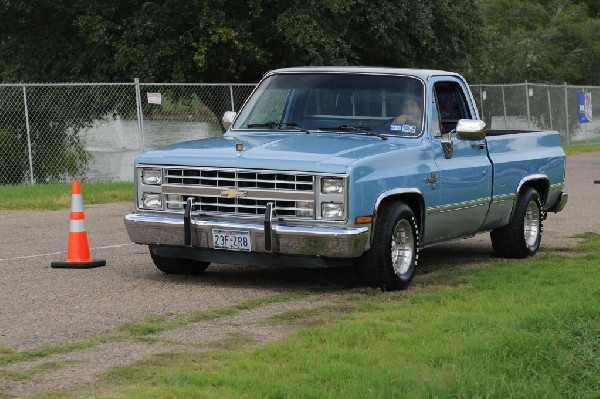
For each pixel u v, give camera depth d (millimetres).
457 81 12516
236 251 10562
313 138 11344
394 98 11664
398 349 7691
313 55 32281
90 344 8047
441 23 38500
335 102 11797
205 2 31781
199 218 10680
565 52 63000
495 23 64312
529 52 60125
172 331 8633
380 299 10289
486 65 41188
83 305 9742
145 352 7812
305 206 10266
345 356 7430
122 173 27875
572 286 10625
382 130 11508
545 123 43125
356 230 10156
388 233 10594
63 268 12086
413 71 11891
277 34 33125
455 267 12672
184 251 10961
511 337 7629
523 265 12562
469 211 12211
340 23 33938
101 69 34188
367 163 10375
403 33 36312
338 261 10469
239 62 34344
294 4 33156
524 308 9398
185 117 29688
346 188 10141
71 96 28297
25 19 35312
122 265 12375
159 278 11422
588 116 46688
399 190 10758
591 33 63469
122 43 32375
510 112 41469
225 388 6613
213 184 10633
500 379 6734
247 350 7906
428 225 11469
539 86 41844
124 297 10203
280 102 12039
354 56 34406
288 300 10188
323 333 8250
